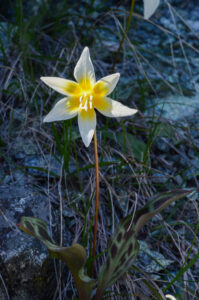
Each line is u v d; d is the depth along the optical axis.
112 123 0.53
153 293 0.40
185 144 0.54
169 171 0.51
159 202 0.34
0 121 0.51
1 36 0.62
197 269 0.43
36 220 0.33
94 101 0.32
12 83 0.53
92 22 0.70
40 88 0.55
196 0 0.81
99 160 0.50
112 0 0.75
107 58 0.64
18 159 0.48
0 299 0.35
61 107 0.32
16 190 0.42
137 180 0.47
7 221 0.38
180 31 0.74
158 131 0.53
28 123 0.51
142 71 0.57
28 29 0.63
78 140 0.51
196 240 0.45
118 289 0.39
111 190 0.46
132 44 0.63
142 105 0.58
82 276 0.31
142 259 0.43
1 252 0.36
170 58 0.67
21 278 0.36
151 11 0.38
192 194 0.48
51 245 0.30
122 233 0.34
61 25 0.67
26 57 0.58
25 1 0.70
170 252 0.44
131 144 0.51
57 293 0.39
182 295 0.40
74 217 0.44
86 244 0.42
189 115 0.58
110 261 0.33
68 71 0.58
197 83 0.63
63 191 0.46
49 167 0.45
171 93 0.61
